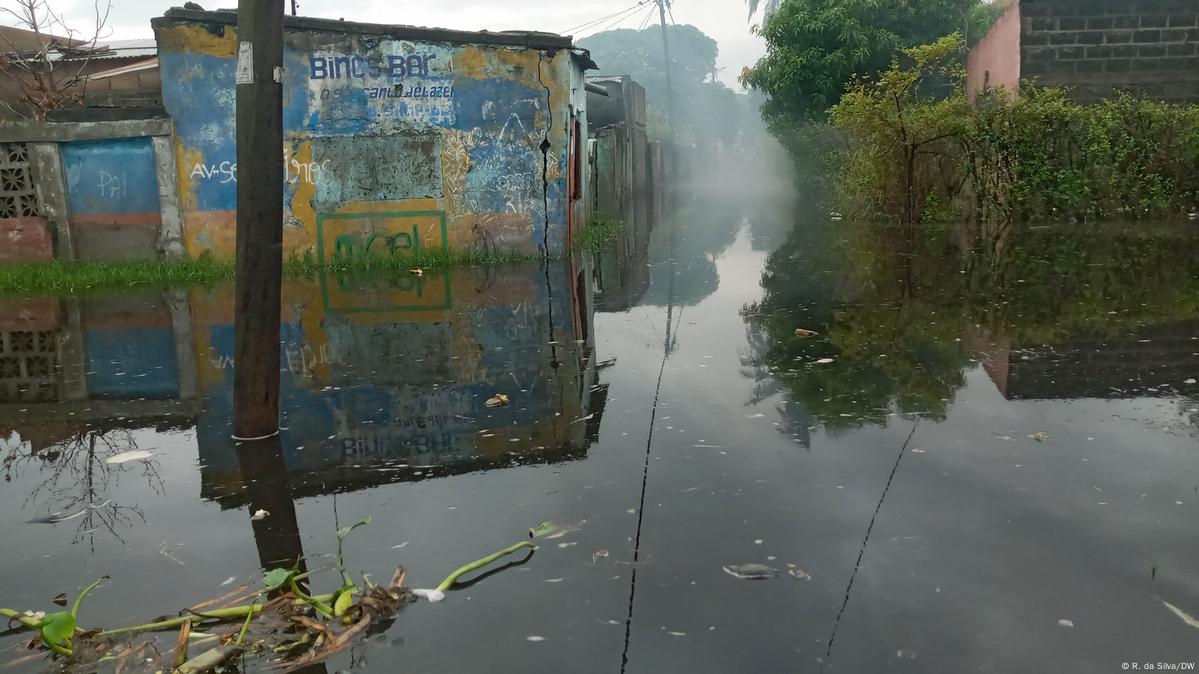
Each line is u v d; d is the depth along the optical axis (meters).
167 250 11.96
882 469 3.13
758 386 4.45
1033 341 5.20
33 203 11.92
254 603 2.32
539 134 11.88
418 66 11.67
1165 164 13.05
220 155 11.78
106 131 11.72
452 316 7.36
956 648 1.97
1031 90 13.88
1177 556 2.38
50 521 3.01
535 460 3.43
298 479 3.35
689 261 11.24
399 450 3.66
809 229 15.26
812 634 2.04
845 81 19.78
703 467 3.23
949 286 7.63
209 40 11.54
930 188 14.28
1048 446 3.31
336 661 2.00
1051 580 2.26
